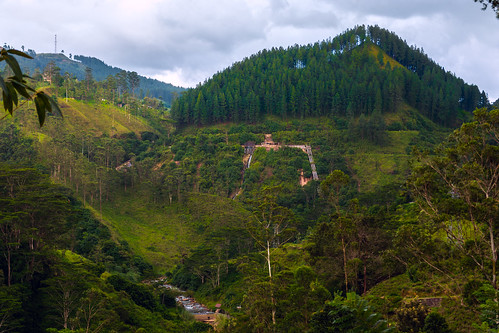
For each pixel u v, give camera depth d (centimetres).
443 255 3406
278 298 4556
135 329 5666
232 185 16575
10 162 12438
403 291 4534
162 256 11612
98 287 6400
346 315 2202
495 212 2892
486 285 2534
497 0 2136
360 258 5819
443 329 2884
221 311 7838
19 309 4781
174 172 16688
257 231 5788
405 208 8669
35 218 6147
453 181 3381
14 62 523
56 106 559
